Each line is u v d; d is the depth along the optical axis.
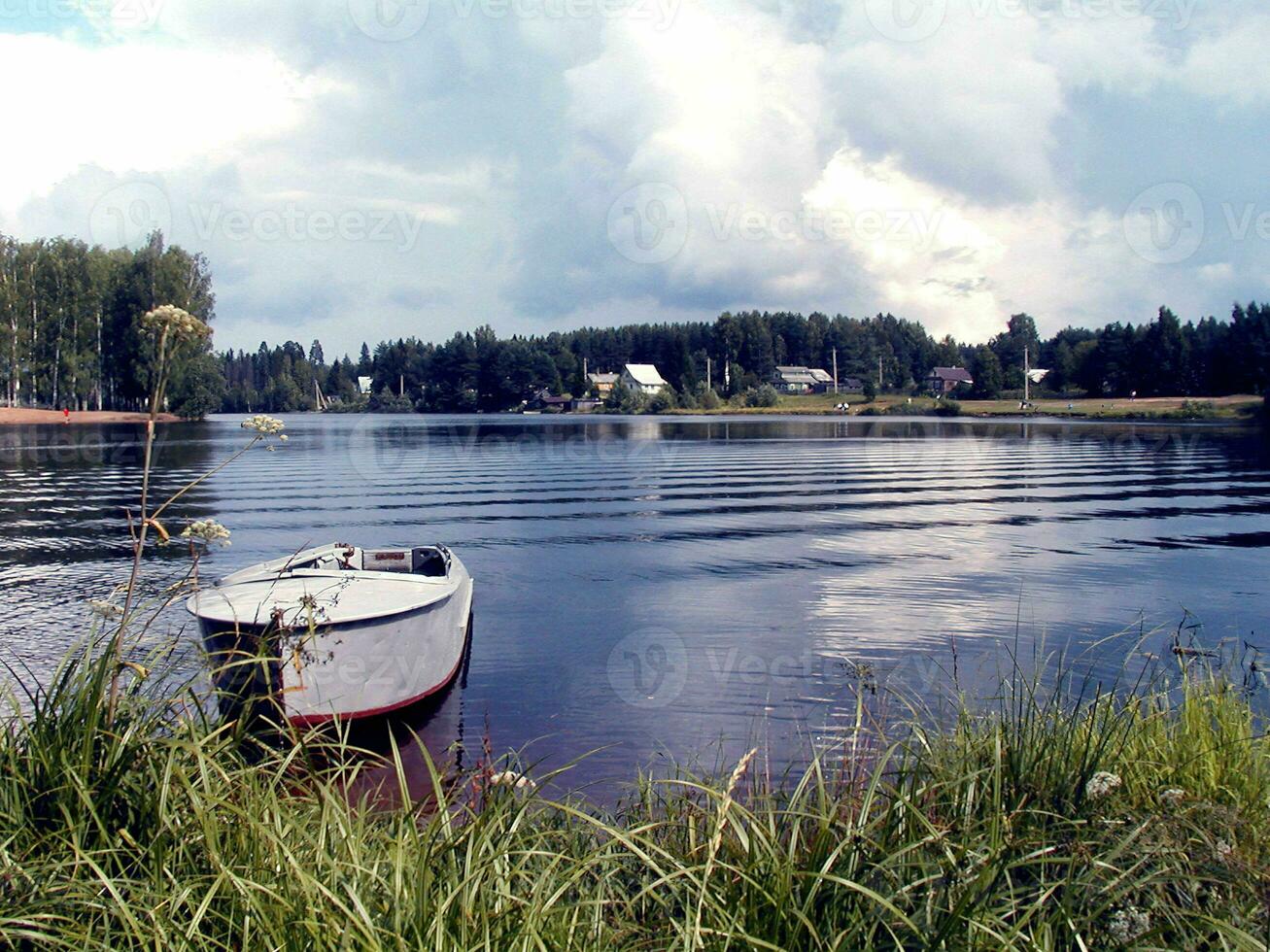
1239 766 4.66
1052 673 9.96
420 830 3.85
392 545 19.95
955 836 3.66
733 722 8.88
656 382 137.75
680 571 17.14
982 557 18.66
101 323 76.69
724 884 3.37
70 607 13.63
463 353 137.88
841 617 13.45
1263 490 31.70
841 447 57.88
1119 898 3.29
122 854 3.31
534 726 8.92
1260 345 90.31
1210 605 14.09
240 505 27.58
